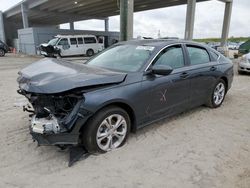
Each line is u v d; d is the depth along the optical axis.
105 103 2.93
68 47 20.25
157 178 2.66
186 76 4.06
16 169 2.80
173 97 3.91
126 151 3.22
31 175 2.69
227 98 6.09
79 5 26.41
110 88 3.03
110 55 4.15
